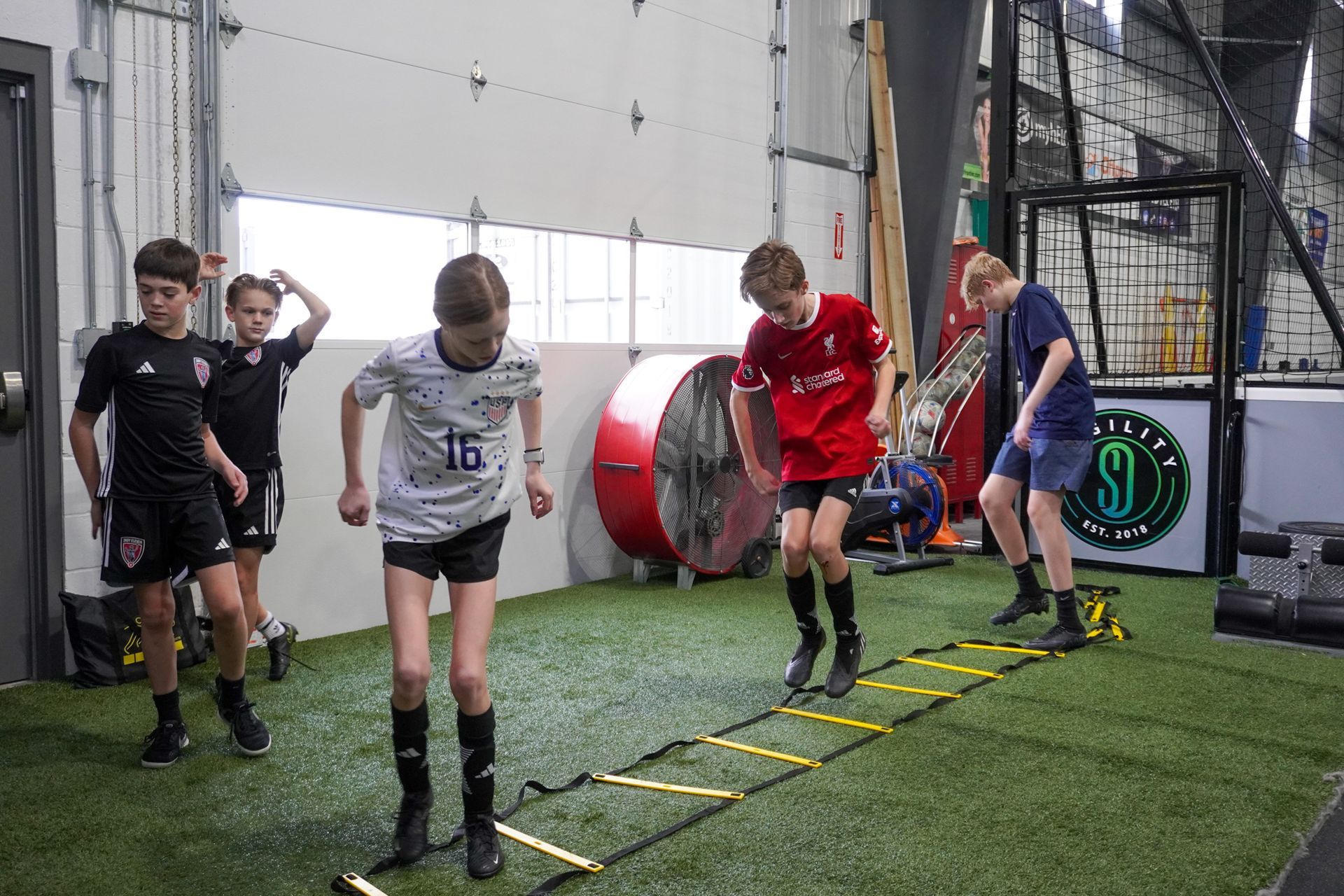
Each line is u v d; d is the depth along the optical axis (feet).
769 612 15.62
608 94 18.06
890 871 7.19
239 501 10.20
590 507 18.16
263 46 13.39
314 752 9.79
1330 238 31.86
